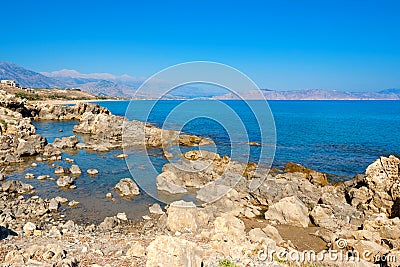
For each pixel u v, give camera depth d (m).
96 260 13.45
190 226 19.50
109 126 59.16
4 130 50.53
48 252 13.15
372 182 24.84
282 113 148.88
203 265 12.32
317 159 44.91
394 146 56.12
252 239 16.12
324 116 130.88
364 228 19.12
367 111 169.62
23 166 37.59
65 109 94.12
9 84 170.75
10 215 21.92
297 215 21.61
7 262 12.20
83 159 41.59
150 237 17.91
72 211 23.77
